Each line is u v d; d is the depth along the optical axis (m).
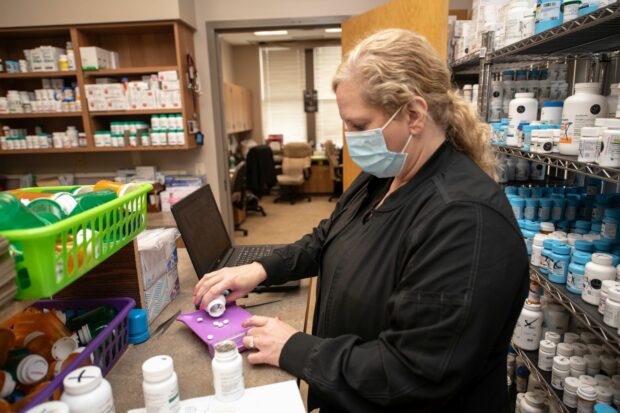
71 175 3.33
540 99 1.80
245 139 7.60
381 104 0.72
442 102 0.75
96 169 3.34
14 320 0.82
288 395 0.73
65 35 3.01
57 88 2.93
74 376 0.61
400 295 0.66
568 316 1.56
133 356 0.89
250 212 6.06
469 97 2.08
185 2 2.83
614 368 1.31
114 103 2.87
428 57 0.73
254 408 0.70
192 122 3.02
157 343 0.94
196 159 3.29
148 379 0.65
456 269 0.61
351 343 0.73
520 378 1.73
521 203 1.60
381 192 0.94
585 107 1.15
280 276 1.07
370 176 1.04
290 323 1.04
